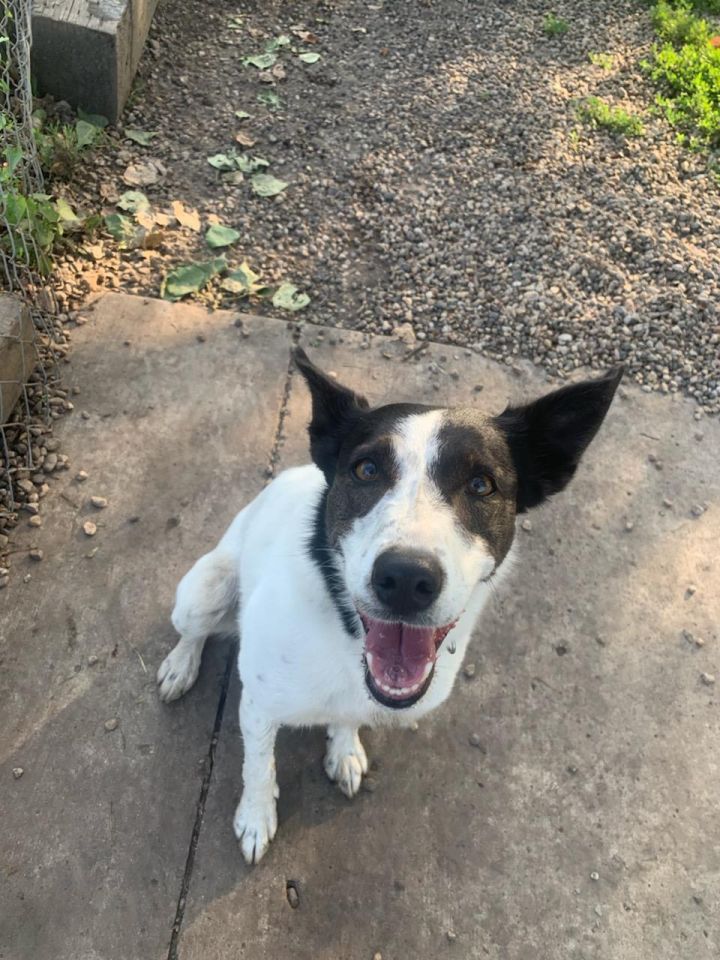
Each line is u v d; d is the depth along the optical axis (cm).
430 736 69
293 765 66
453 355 99
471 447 47
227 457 85
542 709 72
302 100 130
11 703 66
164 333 94
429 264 109
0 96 103
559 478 55
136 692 68
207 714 68
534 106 136
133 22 116
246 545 61
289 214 112
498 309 105
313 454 55
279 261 106
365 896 60
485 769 68
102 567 75
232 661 71
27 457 81
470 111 133
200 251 105
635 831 66
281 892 60
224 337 95
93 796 62
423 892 61
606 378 50
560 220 116
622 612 79
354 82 135
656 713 73
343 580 48
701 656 77
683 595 81
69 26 106
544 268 110
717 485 91
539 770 68
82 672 69
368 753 67
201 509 81
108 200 107
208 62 133
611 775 68
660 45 155
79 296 96
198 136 120
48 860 59
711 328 105
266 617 51
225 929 57
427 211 115
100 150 112
